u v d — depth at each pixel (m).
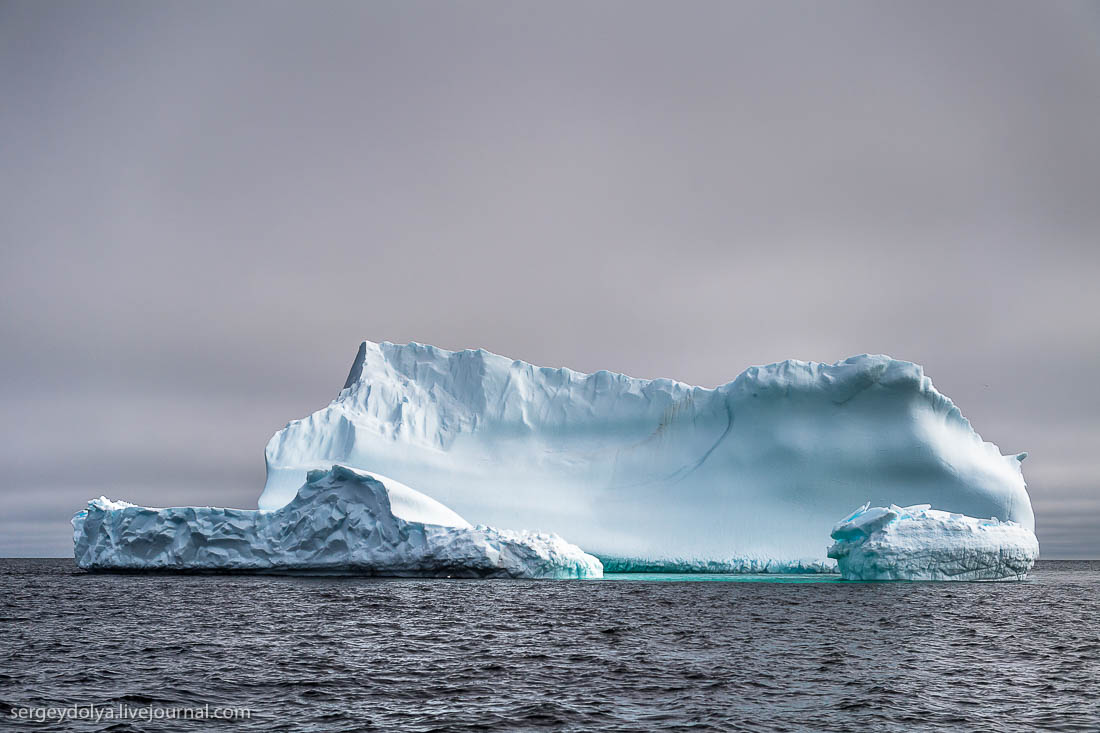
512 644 34.16
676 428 83.94
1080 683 27.45
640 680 27.44
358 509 63.78
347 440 83.38
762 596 53.78
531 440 85.88
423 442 84.94
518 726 22.27
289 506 65.75
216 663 29.98
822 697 25.30
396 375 89.38
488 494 81.12
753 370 80.62
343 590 55.59
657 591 56.75
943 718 23.19
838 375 78.19
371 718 22.97
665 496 79.44
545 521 79.00
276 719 22.86
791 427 77.94
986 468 74.81
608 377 88.38
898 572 61.91
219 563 66.44
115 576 71.31
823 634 37.22
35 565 140.38
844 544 65.06
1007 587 64.12
